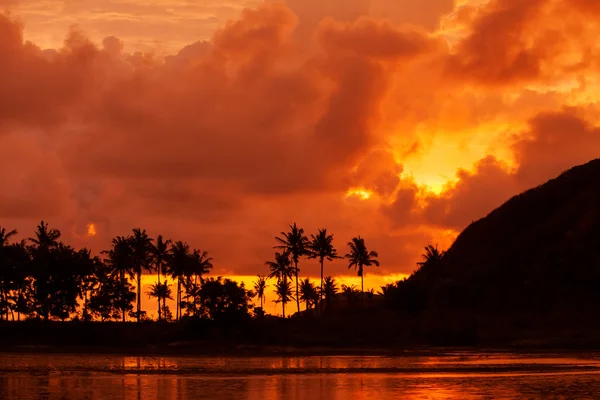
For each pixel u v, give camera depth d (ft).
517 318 464.24
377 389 196.34
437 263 599.57
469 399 178.40
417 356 315.99
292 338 388.57
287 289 629.51
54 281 442.91
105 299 454.81
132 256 525.75
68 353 337.93
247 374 234.58
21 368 252.83
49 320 441.27
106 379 219.41
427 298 526.57
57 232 506.89
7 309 442.09
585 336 408.05
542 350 356.18
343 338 391.45
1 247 451.12
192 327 391.86
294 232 566.77
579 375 229.04
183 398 178.60
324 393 188.75
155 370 246.27
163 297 577.02
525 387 199.82
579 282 491.72
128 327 410.31
